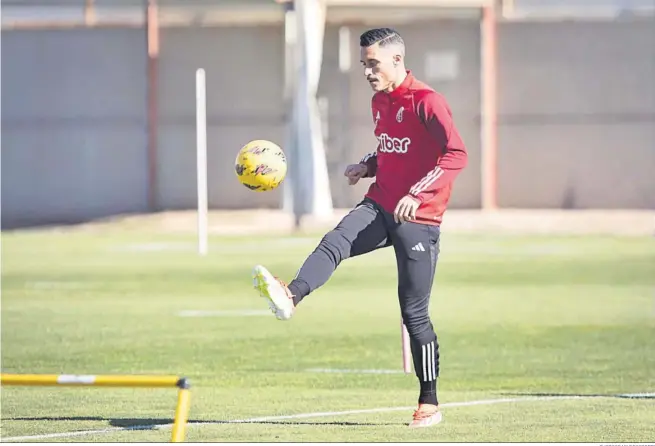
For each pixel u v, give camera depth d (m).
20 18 152.38
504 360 40.00
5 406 30.86
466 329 48.22
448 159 26.25
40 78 154.00
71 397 32.28
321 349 42.56
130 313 54.06
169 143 153.50
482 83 147.50
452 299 59.50
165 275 72.69
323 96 151.75
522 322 50.44
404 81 26.92
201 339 45.38
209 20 150.50
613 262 80.62
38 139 154.50
